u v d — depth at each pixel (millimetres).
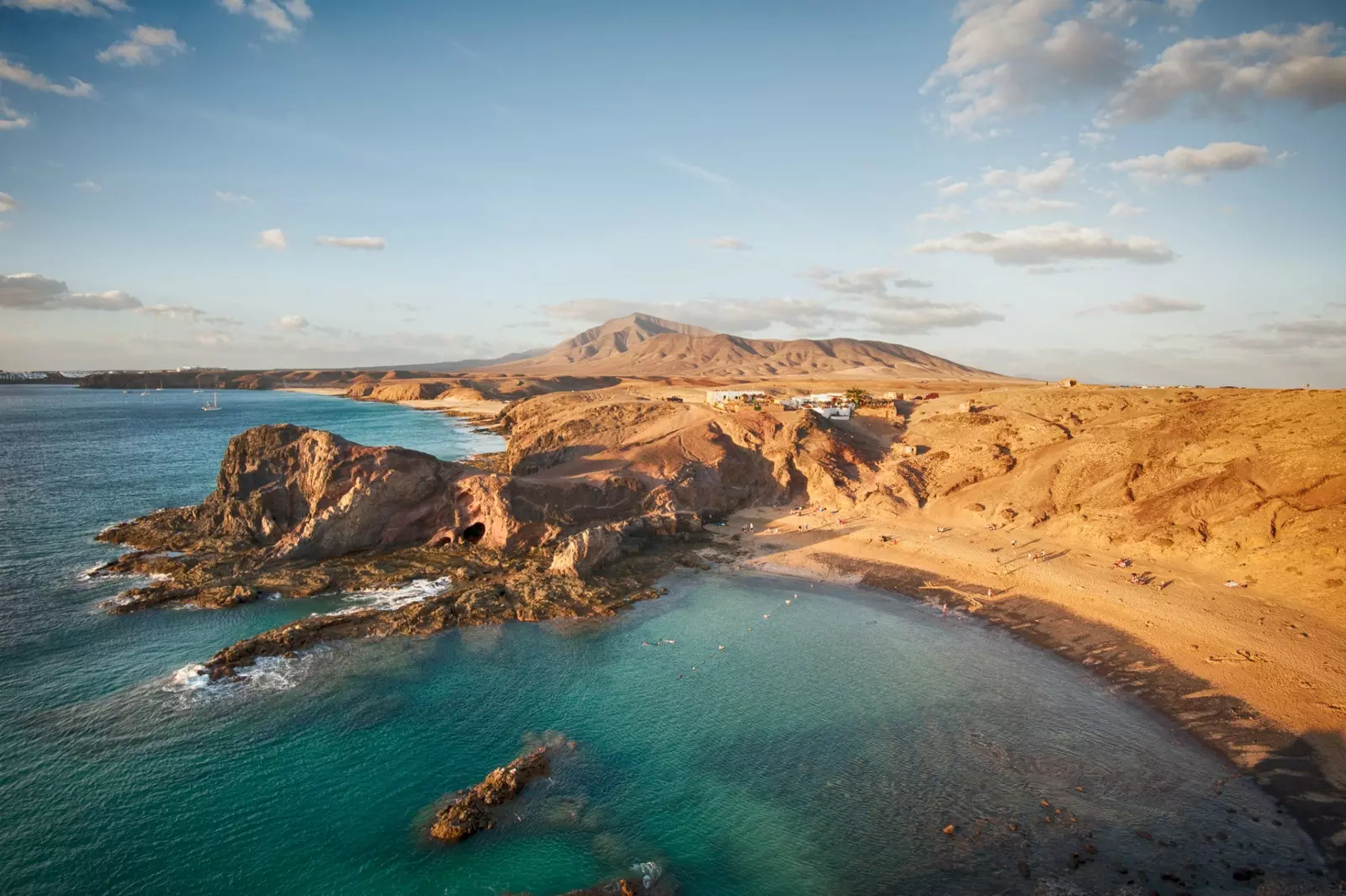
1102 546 69062
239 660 47594
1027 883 29969
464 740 40312
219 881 29484
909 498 87312
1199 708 42938
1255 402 80625
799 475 95875
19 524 80250
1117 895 29094
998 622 57156
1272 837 32312
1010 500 81062
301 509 73938
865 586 66125
